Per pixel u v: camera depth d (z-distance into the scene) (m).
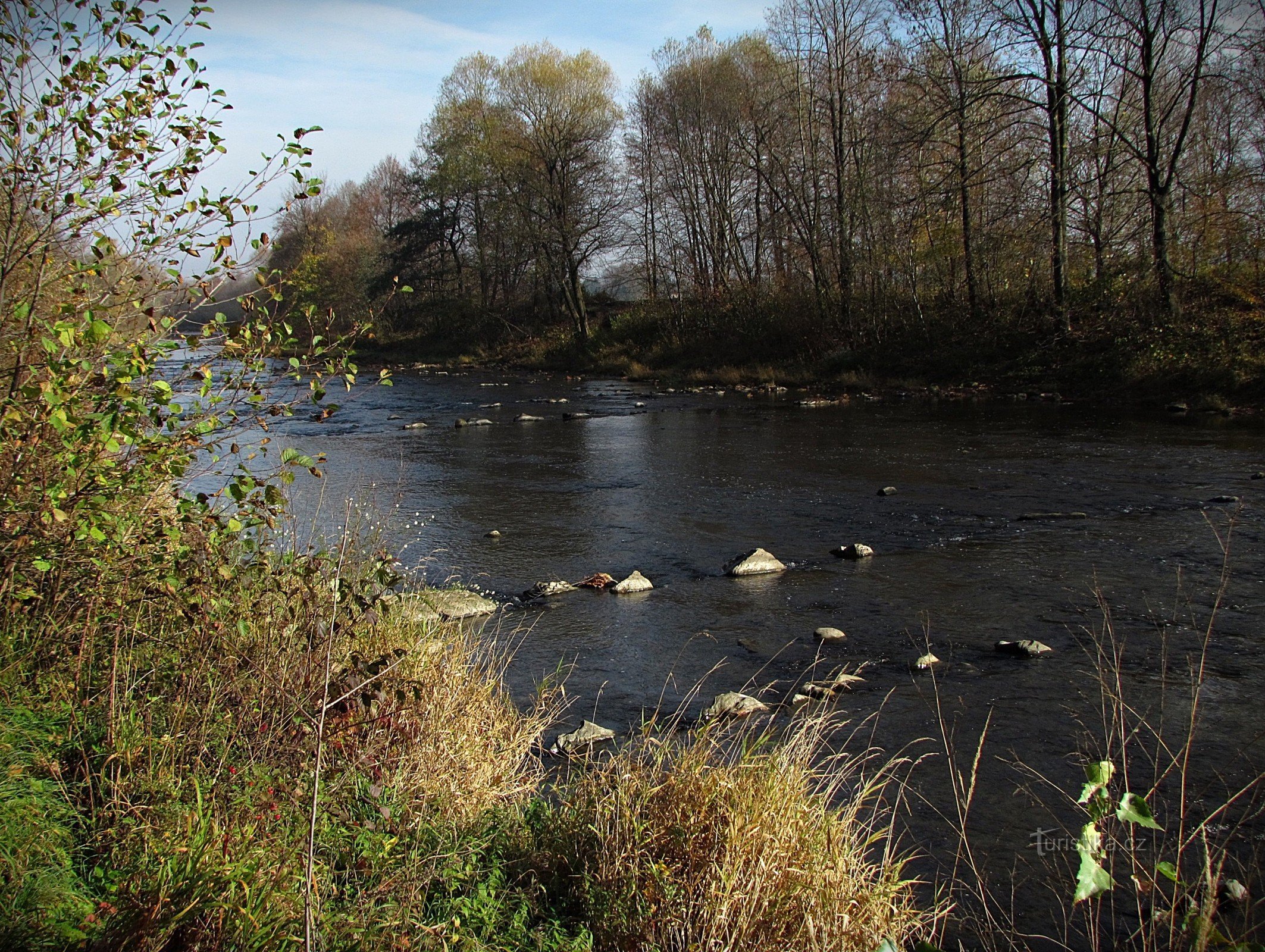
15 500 4.02
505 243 48.31
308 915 2.72
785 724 5.53
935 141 26.39
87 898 3.01
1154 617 7.33
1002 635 7.06
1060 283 24.58
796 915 3.26
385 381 4.61
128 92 4.19
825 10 31.64
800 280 35.25
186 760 3.87
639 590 8.55
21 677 4.19
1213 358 20.00
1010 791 4.71
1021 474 13.63
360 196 73.06
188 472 5.65
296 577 4.61
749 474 14.46
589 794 4.00
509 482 14.08
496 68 44.41
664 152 39.62
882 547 9.88
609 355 39.81
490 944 3.18
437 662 5.02
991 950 3.51
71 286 4.23
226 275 4.39
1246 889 3.71
